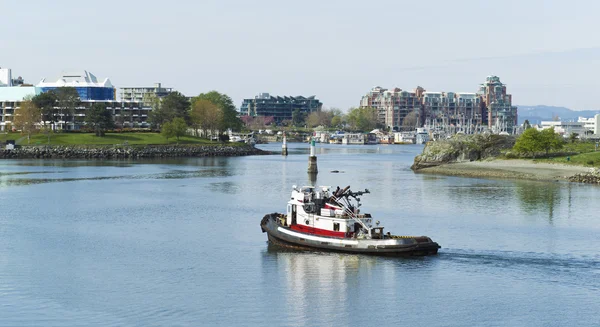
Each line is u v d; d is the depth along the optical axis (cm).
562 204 14100
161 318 6950
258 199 14912
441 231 10919
